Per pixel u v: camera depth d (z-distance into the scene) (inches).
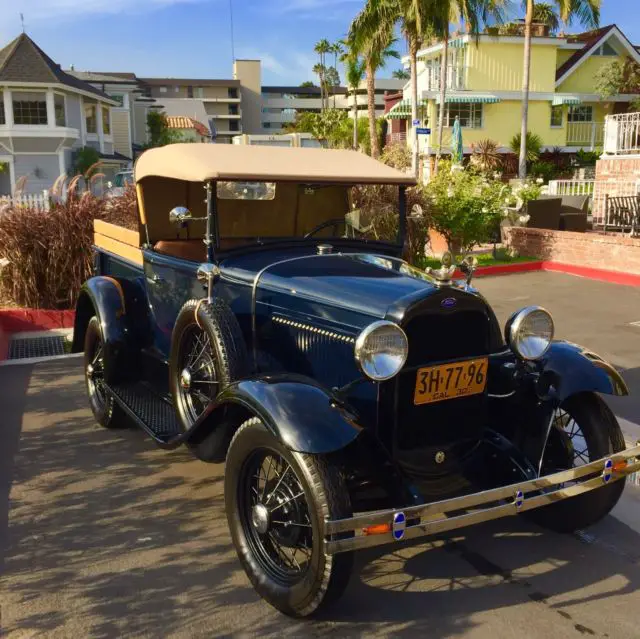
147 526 154.3
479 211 478.0
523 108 1083.3
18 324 339.3
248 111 3949.3
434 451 135.6
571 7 1011.9
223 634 117.3
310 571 113.8
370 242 181.5
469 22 936.9
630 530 152.6
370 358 118.9
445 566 138.9
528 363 144.9
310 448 110.1
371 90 1048.8
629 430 201.2
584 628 118.8
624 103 1360.7
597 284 438.6
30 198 411.5
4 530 151.8
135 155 1706.4
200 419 139.0
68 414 227.8
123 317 203.5
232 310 161.2
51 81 1200.2
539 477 128.2
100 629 118.0
